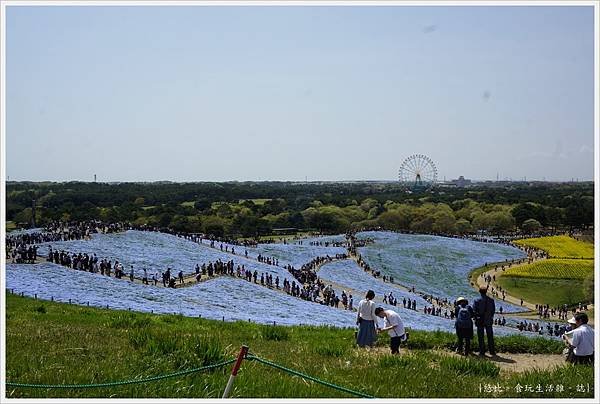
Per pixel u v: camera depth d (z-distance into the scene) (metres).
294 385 10.95
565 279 88.00
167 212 131.00
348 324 35.59
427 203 168.12
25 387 9.92
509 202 171.50
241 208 151.88
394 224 151.12
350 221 154.75
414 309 56.28
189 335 15.66
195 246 79.44
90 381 10.38
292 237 129.75
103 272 50.34
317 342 20.12
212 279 54.00
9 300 28.75
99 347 14.15
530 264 97.12
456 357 15.88
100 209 125.00
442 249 111.69
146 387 10.05
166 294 42.41
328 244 110.31
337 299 51.47
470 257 105.50
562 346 20.03
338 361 14.84
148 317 25.17
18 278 41.31
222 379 10.71
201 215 134.25
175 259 64.81
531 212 151.00
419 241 121.50
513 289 82.06
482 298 18.81
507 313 65.12
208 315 33.09
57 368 11.33
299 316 37.94
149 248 70.38
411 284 78.12
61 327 18.89
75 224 89.50
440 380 12.83
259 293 49.84
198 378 10.66
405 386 12.13
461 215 158.00
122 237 76.06
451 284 82.38
